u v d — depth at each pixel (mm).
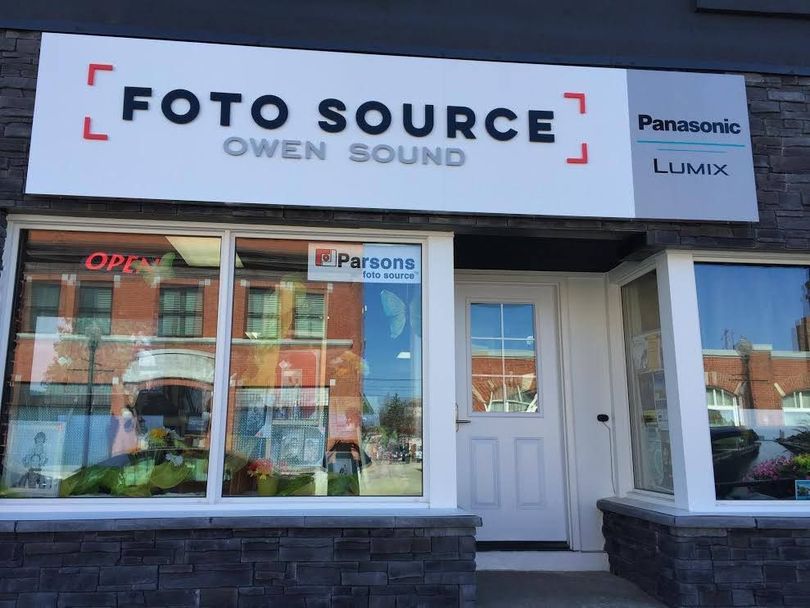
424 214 4188
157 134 4020
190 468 4016
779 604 3988
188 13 4211
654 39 4523
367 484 4109
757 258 4531
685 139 4363
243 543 3787
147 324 4148
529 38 4430
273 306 4234
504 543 5035
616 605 4133
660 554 4219
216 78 4113
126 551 3727
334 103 4168
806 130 4508
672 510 4242
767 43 4613
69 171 3932
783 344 4508
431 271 4262
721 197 4324
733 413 4379
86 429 4031
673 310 4371
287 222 4148
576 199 4223
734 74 4504
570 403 5191
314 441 4148
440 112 4234
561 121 4297
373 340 4262
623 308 5234
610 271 5273
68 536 3715
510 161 4223
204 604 3721
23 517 3752
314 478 4109
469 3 4430
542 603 4156
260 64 4156
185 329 4148
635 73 4402
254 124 4090
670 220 4297
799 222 4406
